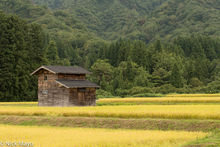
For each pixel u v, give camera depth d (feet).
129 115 122.42
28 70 311.06
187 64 444.55
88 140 82.23
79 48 640.58
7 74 291.99
